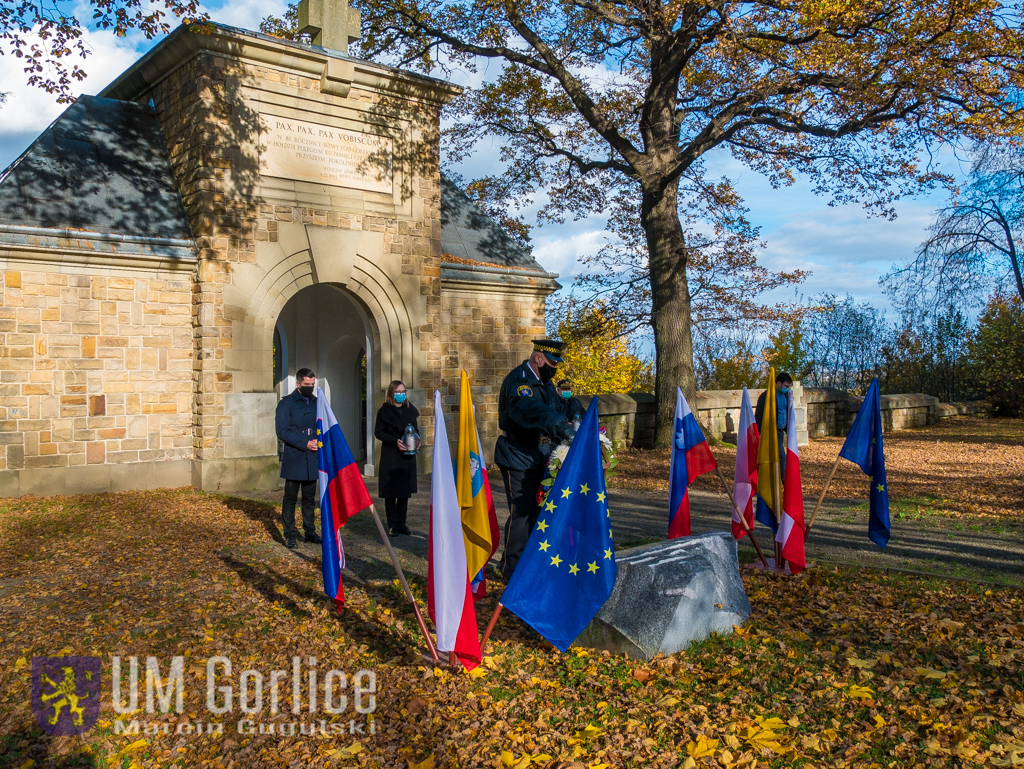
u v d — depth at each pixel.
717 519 9.29
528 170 19.05
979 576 6.39
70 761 3.70
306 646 5.03
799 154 17.08
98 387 10.95
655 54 15.20
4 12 9.98
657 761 3.49
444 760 3.59
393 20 16.22
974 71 13.20
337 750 3.71
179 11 10.54
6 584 6.43
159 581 6.52
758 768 3.38
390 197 13.52
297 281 12.41
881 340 35.31
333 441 5.02
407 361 13.73
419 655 4.83
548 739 3.73
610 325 20.98
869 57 12.92
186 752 3.79
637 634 4.68
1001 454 16.50
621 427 17.45
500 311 15.48
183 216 11.95
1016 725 3.67
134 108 12.94
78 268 10.77
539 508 5.98
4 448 10.23
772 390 6.57
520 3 14.64
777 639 4.89
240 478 11.71
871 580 6.32
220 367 11.59
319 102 12.58
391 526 8.52
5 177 10.90
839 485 12.28
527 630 5.27
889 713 3.86
